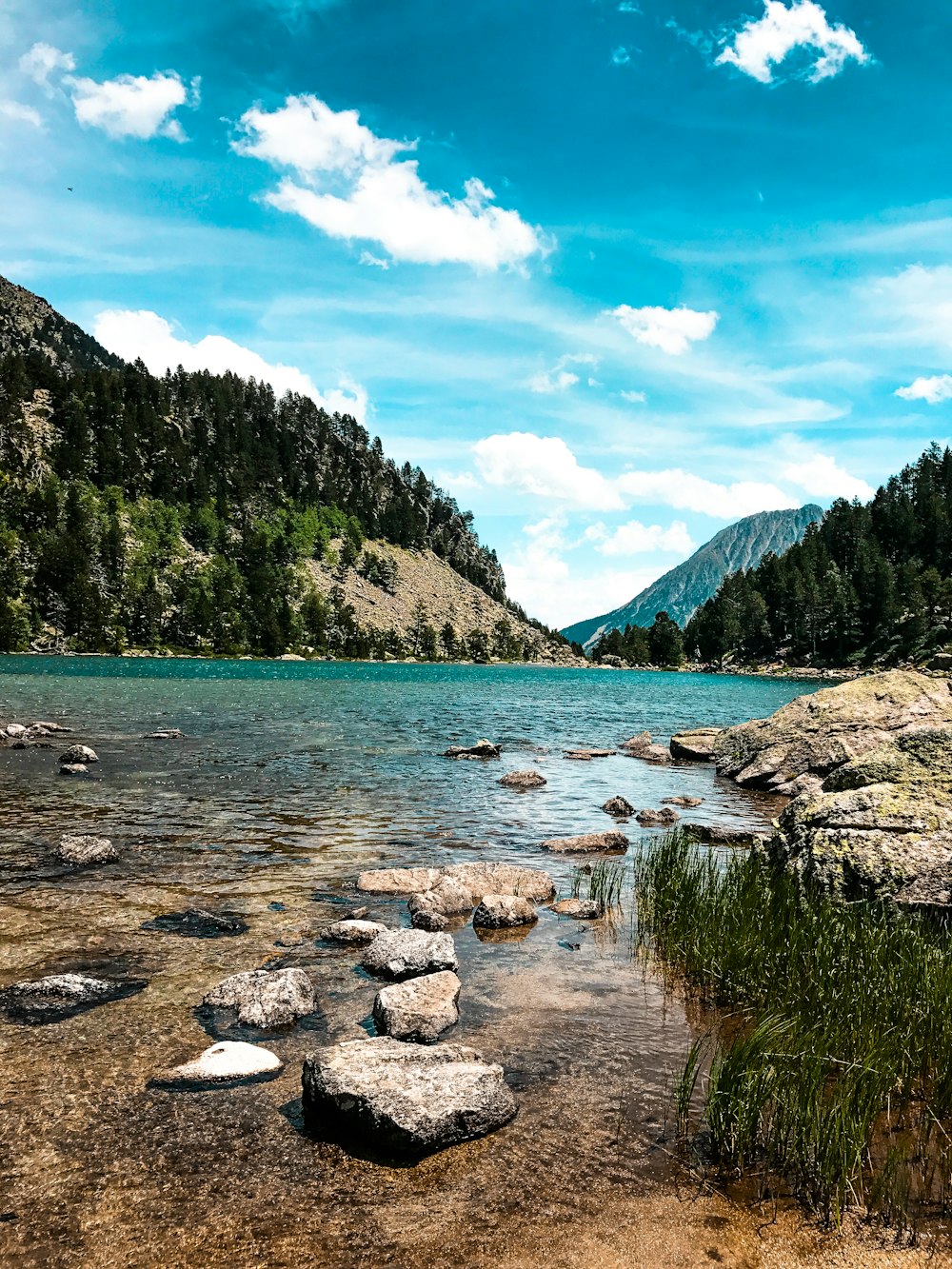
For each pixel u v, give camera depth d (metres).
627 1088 6.42
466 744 30.77
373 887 11.55
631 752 31.50
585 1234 4.70
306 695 59.47
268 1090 6.18
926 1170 5.43
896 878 9.79
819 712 23.80
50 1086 6.08
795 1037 6.68
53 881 11.45
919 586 160.62
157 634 171.12
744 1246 4.65
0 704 40.53
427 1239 4.61
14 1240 4.44
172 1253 4.40
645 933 10.34
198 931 9.66
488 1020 7.57
